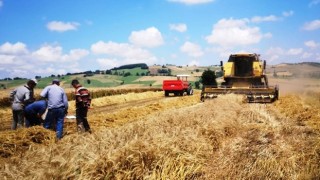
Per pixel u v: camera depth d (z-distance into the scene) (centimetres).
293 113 1703
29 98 1384
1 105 2861
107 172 680
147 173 696
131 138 882
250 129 1078
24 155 877
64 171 671
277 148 834
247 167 755
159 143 783
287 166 764
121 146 785
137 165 704
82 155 733
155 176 689
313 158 796
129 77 14650
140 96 3975
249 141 880
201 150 824
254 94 2377
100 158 707
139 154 725
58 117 1231
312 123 1355
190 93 4366
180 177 706
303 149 841
